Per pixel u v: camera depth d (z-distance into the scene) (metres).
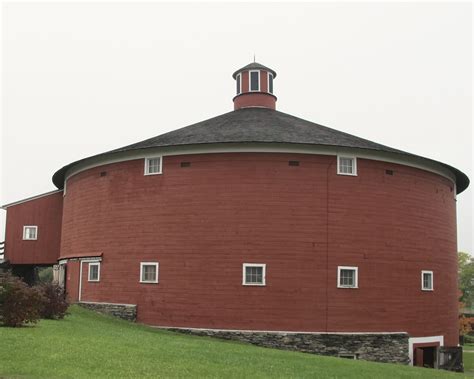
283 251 23.05
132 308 24.45
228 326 22.81
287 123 27.16
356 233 23.75
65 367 11.80
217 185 23.81
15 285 17.34
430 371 17.59
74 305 26.53
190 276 23.58
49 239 33.94
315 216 23.41
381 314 23.66
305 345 22.50
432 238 26.20
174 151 24.69
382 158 24.84
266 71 31.62
